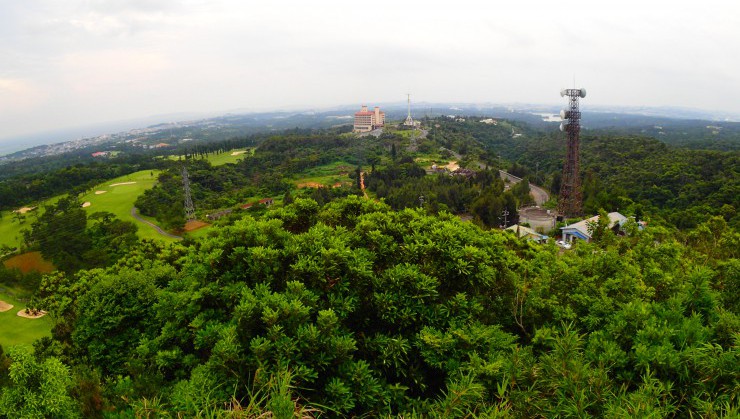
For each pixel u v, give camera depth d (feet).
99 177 300.61
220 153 427.74
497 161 326.65
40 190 263.90
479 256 22.27
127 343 32.99
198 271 22.00
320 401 16.52
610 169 236.02
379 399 17.02
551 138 385.70
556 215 184.34
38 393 18.81
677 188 184.24
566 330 16.89
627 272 28.07
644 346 14.99
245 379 16.16
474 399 13.88
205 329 19.62
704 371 13.75
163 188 255.29
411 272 20.97
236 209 207.21
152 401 16.25
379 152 361.10
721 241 46.47
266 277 21.01
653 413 10.53
